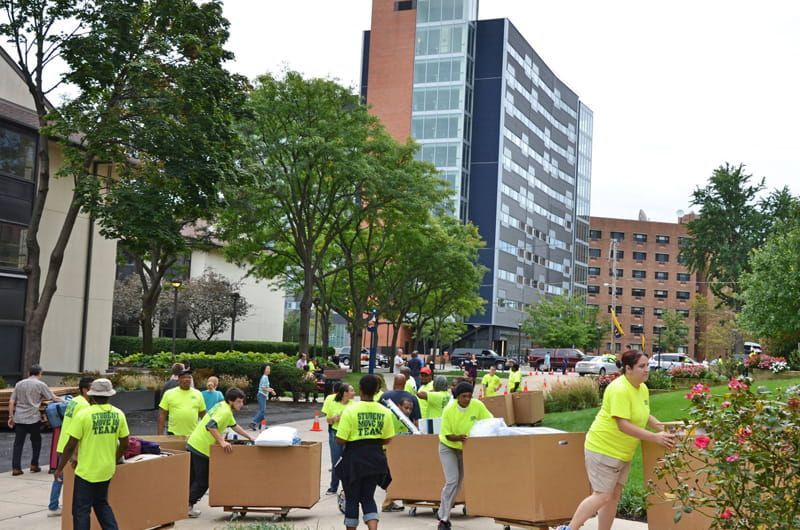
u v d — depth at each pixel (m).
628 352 7.48
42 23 24.09
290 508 10.48
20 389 13.88
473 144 97.94
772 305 38.75
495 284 95.44
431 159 96.44
